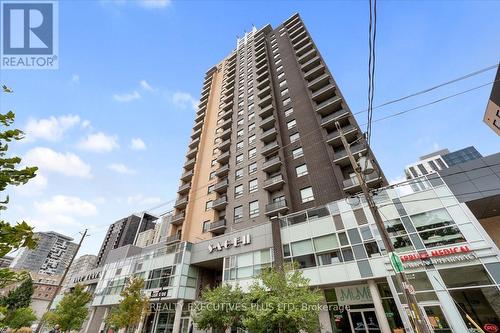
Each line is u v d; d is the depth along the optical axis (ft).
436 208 50.57
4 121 14.25
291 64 140.46
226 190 109.29
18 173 13.85
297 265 52.13
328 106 101.50
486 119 48.88
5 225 12.88
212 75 208.23
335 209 61.77
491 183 49.19
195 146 155.12
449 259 44.52
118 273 102.89
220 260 76.95
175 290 74.49
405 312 43.78
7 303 131.23
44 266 360.89
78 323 82.79
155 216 261.44
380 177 72.74
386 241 28.40
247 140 119.14
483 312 39.06
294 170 93.81
